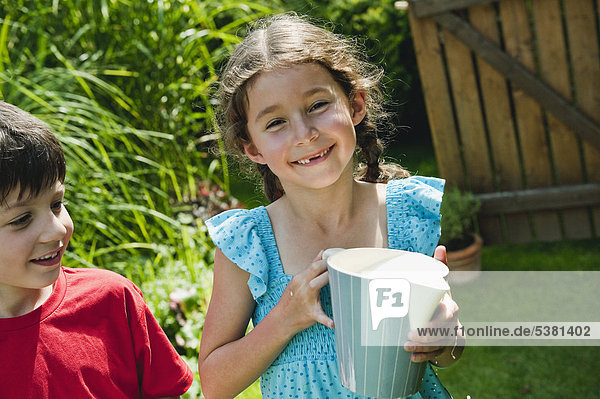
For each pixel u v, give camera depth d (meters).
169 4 3.70
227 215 1.41
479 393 2.59
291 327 1.19
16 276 1.13
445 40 3.84
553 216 4.07
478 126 3.97
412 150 6.02
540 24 3.73
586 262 3.71
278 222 1.36
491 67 3.85
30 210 1.12
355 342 1.05
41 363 1.19
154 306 2.62
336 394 1.24
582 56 3.74
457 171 4.10
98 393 1.24
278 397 1.27
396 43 5.63
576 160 3.93
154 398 1.36
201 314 2.63
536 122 3.91
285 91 1.19
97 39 3.64
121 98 3.59
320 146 1.19
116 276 1.34
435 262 1.11
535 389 2.58
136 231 3.29
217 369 1.29
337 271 1.04
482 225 4.18
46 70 3.19
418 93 6.10
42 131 1.15
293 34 1.27
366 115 1.54
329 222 1.33
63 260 2.76
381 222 1.36
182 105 3.77
